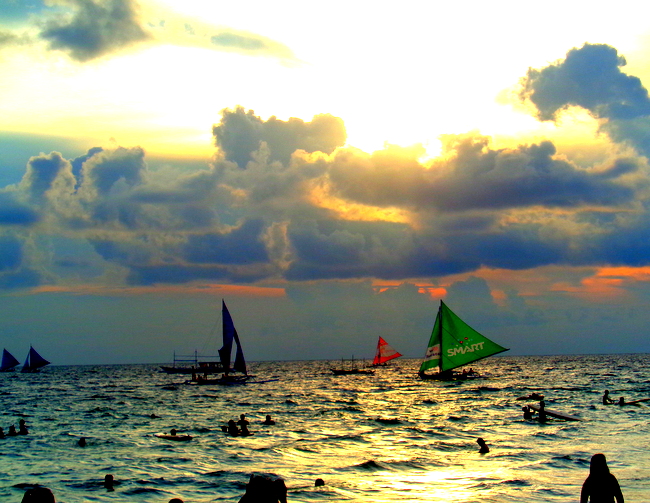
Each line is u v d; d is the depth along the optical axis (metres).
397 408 69.31
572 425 47.94
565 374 152.62
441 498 25.80
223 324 126.38
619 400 66.25
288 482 29.64
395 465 33.12
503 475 29.77
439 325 112.44
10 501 27.69
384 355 183.12
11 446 43.31
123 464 35.66
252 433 47.72
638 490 25.77
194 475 32.09
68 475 32.81
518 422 51.31
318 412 65.94
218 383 127.06
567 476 29.27
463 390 98.44
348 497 26.33
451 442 41.06
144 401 88.44
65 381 172.62
